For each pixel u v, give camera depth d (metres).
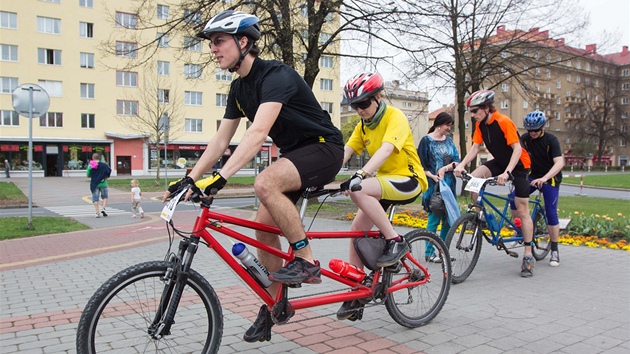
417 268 3.93
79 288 5.14
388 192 3.56
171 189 2.77
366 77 3.66
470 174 5.68
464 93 16.83
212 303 2.89
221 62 2.89
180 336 3.44
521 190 5.52
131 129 44.53
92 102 43.09
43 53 41.12
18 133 41.06
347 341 3.51
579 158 75.25
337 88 47.81
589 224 8.74
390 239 3.58
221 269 6.07
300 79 2.97
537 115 6.01
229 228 2.90
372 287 3.55
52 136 41.94
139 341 2.75
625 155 87.44
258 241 3.02
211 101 47.72
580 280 5.38
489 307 4.36
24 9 40.12
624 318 4.01
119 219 12.72
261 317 3.02
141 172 45.97
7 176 39.38
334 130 3.12
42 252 7.45
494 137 5.52
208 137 47.97
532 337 3.57
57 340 3.50
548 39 16.95
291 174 2.87
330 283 4.65
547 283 5.25
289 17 12.95
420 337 3.59
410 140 3.84
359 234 3.61
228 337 3.57
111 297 2.57
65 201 19.55
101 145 43.94
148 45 14.23
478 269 6.00
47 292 4.97
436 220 6.24
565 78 70.19
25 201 19.08
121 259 6.79
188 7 13.23
